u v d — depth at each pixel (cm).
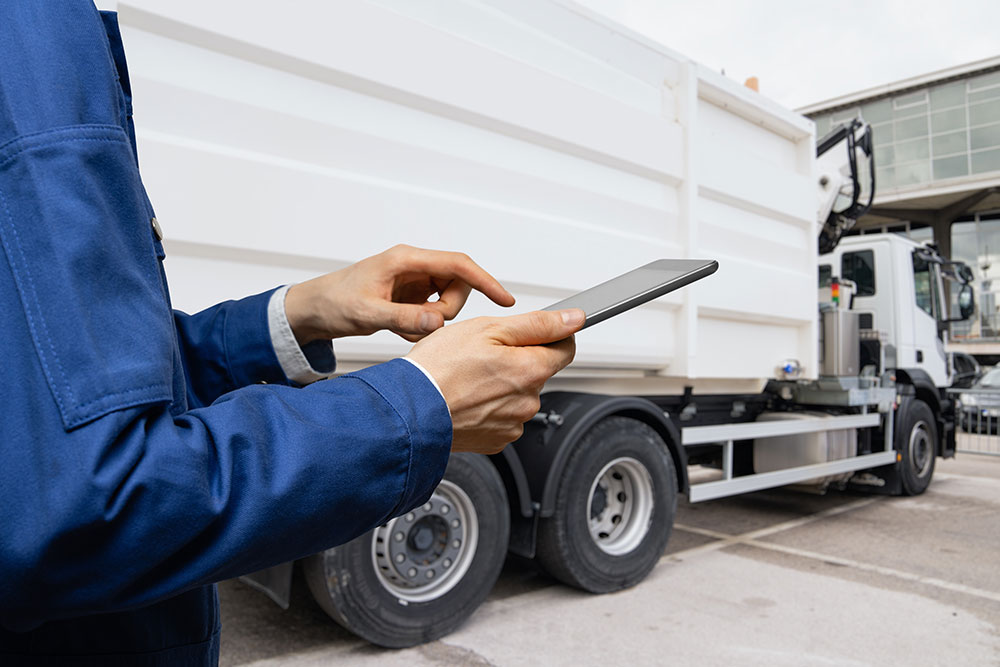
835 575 344
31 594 44
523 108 253
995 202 2208
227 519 47
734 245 355
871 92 2258
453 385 61
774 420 429
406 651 244
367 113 217
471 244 240
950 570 356
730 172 346
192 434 48
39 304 44
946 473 729
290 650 245
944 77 2142
